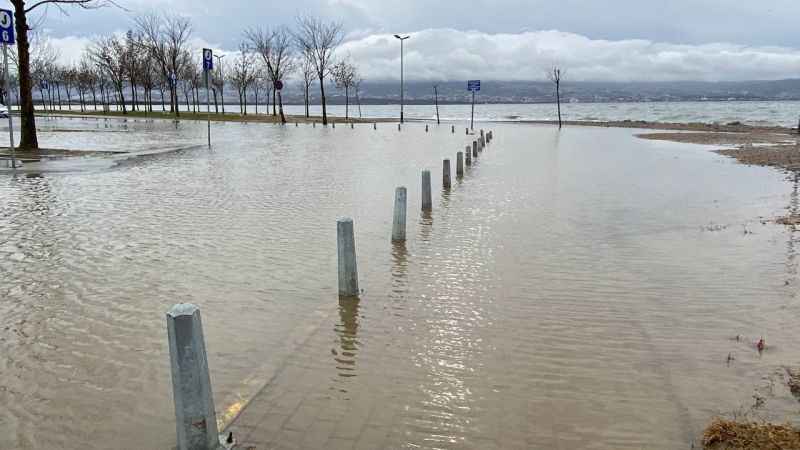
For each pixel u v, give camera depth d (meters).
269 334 5.53
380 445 3.72
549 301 6.44
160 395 4.43
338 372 4.73
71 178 16.45
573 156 24.67
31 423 4.04
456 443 3.74
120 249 8.71
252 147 28.50
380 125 57.94
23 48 23.14
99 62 77.38
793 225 10.31
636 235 9.77
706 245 9.02
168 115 70.25
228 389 4.46
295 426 3.94
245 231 9.96
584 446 3.70
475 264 7.97
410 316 5.98
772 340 5.34
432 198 13.63
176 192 14.18
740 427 3.77
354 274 6.59
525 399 4.29
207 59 25.53
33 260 8.09
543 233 9.93
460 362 4.91
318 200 13.18
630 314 6.03
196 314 3.46
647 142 33.88
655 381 4.56
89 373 4.77
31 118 23.97
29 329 5.67
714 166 20.70
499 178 17.27
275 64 67.94
